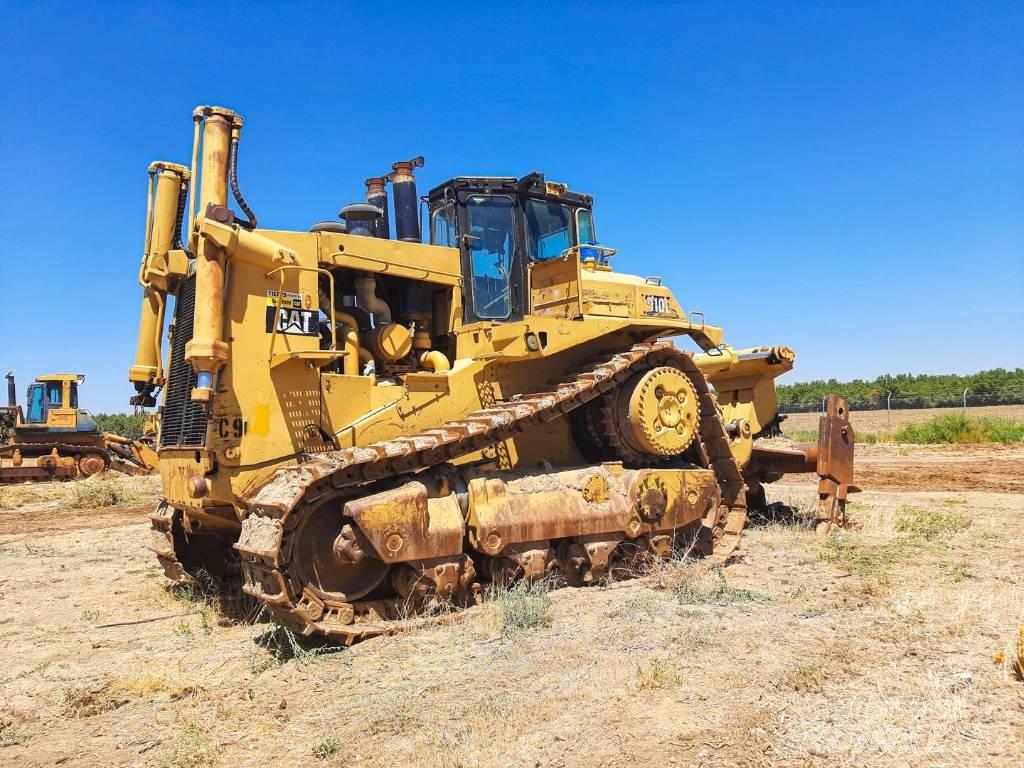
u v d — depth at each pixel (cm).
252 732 445
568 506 726
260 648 612
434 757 394
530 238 895
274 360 670
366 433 714
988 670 470
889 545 901
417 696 480
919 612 604
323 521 638
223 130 676
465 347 815
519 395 805
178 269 730
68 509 1866
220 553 859
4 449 2614
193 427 684
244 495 653
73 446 2708
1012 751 367
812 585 714
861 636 551
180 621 712
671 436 830
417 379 754
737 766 367
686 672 490
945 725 396
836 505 1023
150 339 803
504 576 701
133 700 508
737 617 611
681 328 927
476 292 844
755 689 458
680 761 374
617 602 677
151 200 784
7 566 1031
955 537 936
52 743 445
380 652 576
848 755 373
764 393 1153
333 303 691
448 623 636
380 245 771
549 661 526
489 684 493
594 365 836
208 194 662
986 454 2305
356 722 448
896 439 2941
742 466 1074
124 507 1891
